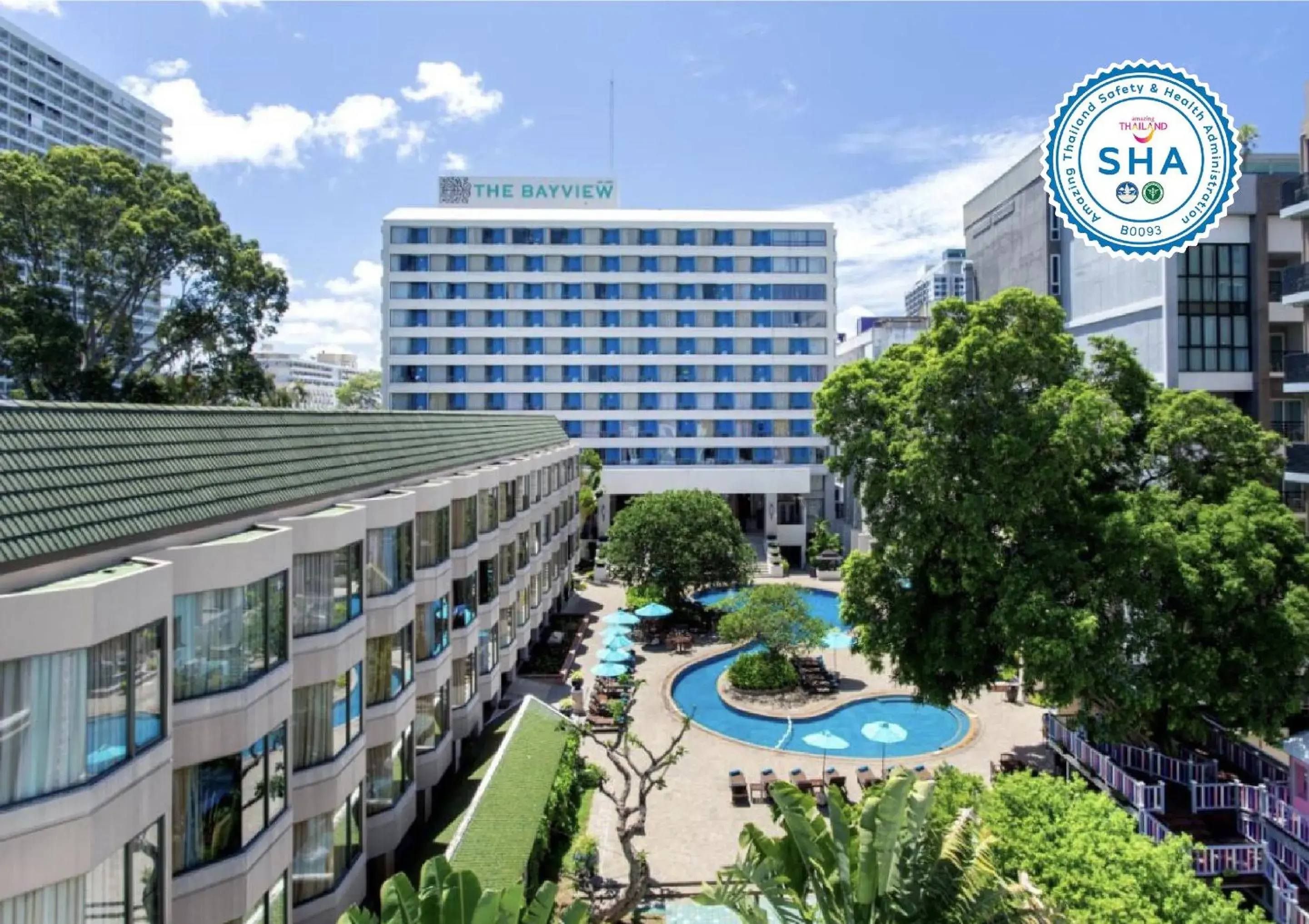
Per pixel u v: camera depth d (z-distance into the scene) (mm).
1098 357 26172
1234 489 23250
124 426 13539
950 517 22984
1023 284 44344
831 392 26422
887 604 25766
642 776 18031
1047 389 23141
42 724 9711
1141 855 14023
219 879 12906
